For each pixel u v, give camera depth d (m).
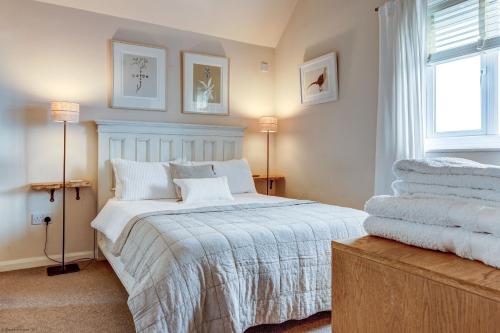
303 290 1.81
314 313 1.85
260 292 1.69
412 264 0.62
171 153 3.53
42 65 3.01
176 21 3.58
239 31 3.93
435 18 2.52
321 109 3.55
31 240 2.98
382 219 0.82
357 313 0.73
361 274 0.72
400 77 2.59
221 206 2.42
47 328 1.89
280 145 4.16
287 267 1.77
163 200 2.98
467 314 0.54
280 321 1.73
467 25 2.33
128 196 2.93
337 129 3.35
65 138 2.88
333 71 3.35
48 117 3.03
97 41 3.24
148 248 1.73
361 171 3.10
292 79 3.95
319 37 3.55
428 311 0.59
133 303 1.47
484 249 0.61
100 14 3.25
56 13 3.07
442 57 2.46
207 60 3.82
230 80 3.99
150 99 3.48
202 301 1.52
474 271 0.58
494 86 2.21
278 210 2.34
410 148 2.52
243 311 1.62
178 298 1.45
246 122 4.10
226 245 1.65
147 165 3.14
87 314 2.07
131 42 3.39
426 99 2.56
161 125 3.45
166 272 1.48
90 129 3.21
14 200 2.91
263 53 4.19
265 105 4.21
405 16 2.56
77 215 3.16
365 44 3.03
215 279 1.55
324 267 1.88
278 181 4.17
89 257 3.21
